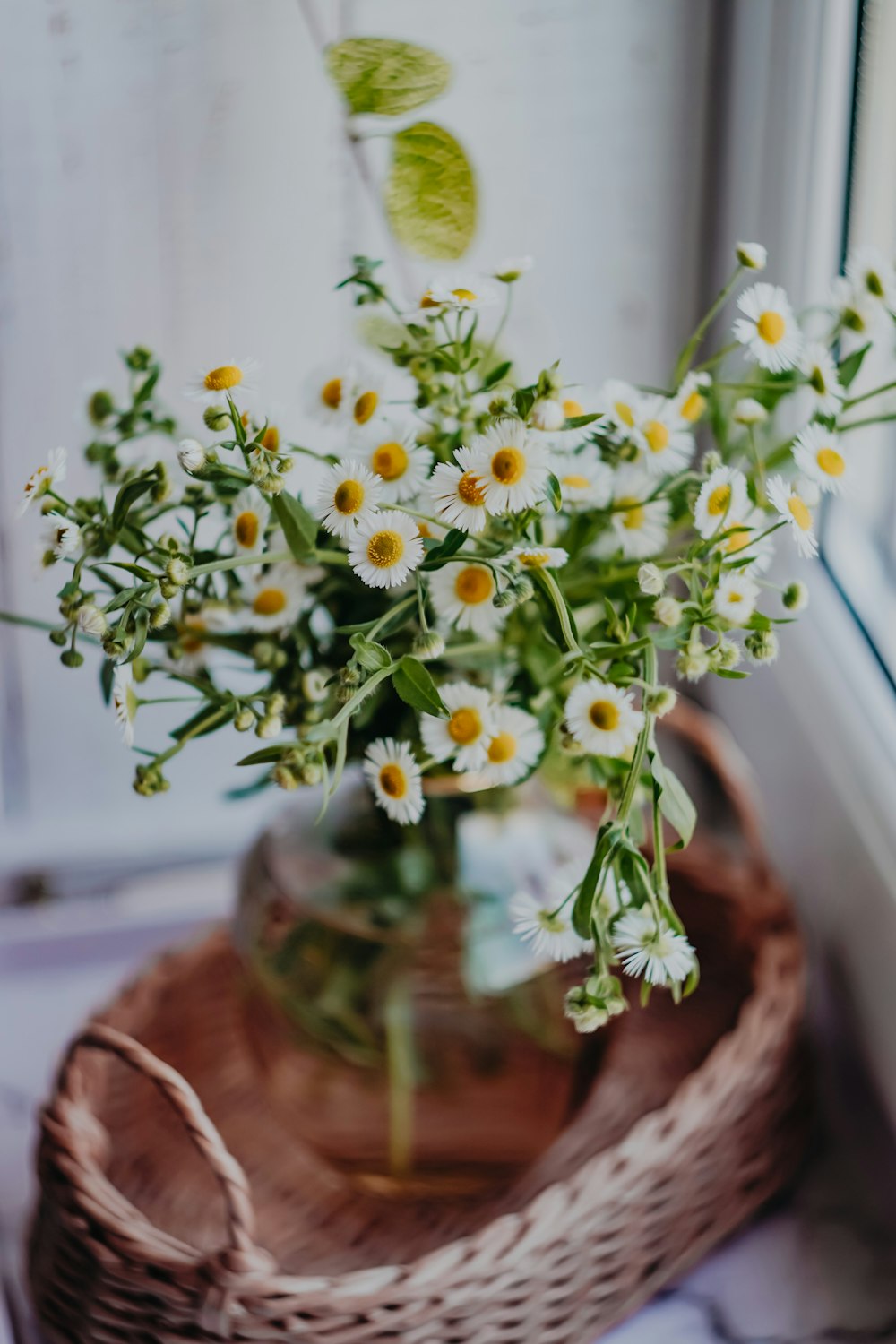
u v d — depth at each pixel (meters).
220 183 0.74
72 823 0.84
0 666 0.79
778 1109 0.66
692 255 0.82
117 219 0.74
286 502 0.53
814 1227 0.67
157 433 0.62
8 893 0.84
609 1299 0.61
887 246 0.74
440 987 0.60
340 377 0.56
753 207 0.76
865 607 0.75
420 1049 0.61
